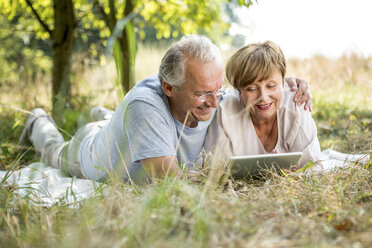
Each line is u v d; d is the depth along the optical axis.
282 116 2.70
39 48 9.20
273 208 1.78
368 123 4.23
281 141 2.75
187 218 1.61
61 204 2.04
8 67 8.29
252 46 2.54
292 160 2.35
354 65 6.41
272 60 2.48
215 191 2.02
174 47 2.33
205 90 2.29
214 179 2.21
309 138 2.71
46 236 1.58
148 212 1.67
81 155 2.91
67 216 1.81
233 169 2.30
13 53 8.54
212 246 1.40
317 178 2.24
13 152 3.77
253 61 2.47
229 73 2.61
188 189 1.80
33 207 1.93
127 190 2.02
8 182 2.45
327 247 1.39
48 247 1.50
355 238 1.44
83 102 5.29
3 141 4.12
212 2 2.15
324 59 6.84
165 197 1.82
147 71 6.68
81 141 3.00
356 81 6.10
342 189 1.96
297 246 1.42
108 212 1.73
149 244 1.42
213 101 2.35
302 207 1.80
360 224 1.55
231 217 1.58
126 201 1.77
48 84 6.70
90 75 6.33
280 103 2.61
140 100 2.40
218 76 2.31
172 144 2.42
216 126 2.72
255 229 1.54
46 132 3.38
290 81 2.79
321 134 4.30
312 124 2.74
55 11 5.31
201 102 2.34
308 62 6.86
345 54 6.55
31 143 3.71
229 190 2.07
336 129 4.30
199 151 2.74
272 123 2.74
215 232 1.48
